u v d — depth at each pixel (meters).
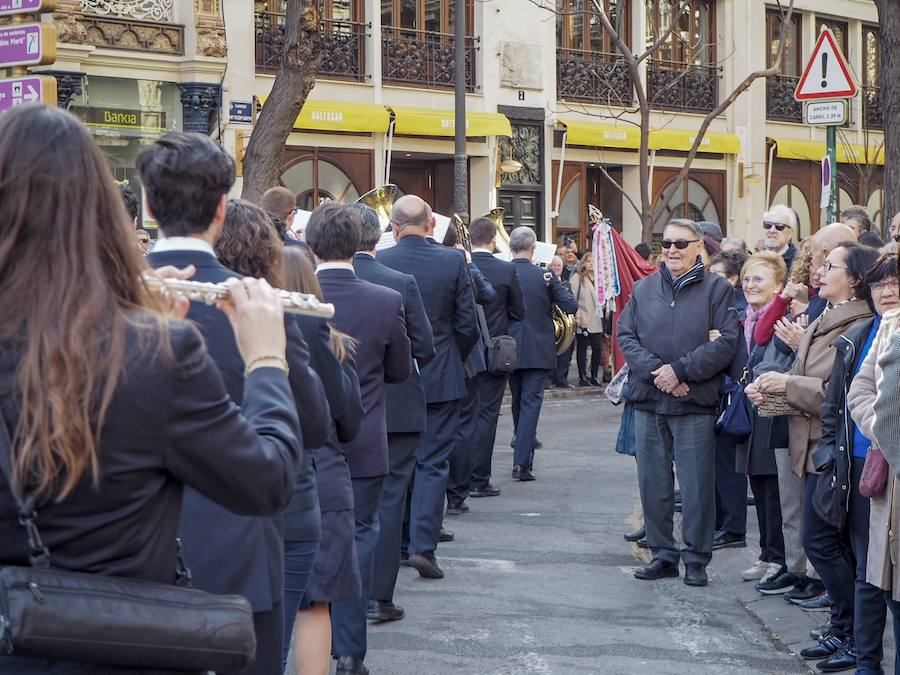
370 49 21.86
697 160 27.34
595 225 14.05
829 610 7.02
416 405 6.86
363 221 6.80
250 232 4.25
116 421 2.24
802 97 11.52
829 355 6.36
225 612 2.35
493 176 23.47
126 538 2.28
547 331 11.53
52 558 2.24
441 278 8.10
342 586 5.19
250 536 3.75
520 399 11.80
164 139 3.55
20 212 2.24
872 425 4.74
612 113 25.42
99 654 2.20
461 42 16.98
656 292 7.85
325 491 5.21
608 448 13.69
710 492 7.80
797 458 6.34
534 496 10.83
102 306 2.24
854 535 5.52
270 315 2.60
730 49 27.67
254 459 2.38
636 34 26.06
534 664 6.20
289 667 6.11
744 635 6.77
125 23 18.27
